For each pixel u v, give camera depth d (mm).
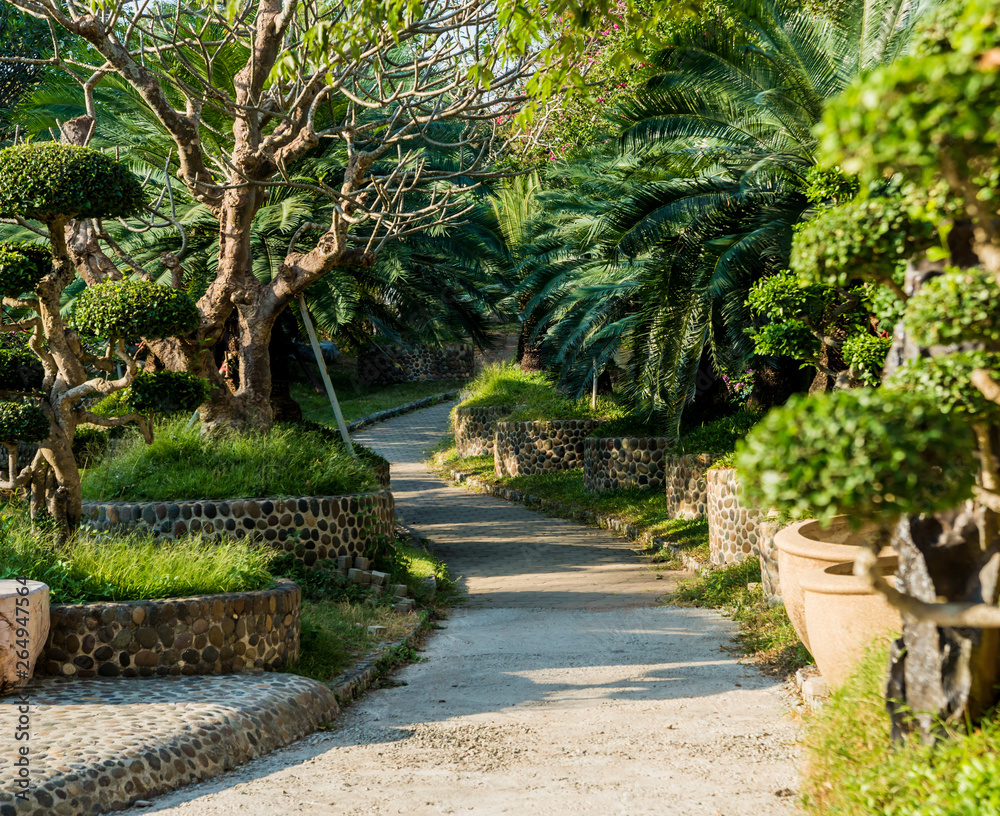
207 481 10586
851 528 2334
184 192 15141
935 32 2643
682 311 11453
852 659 4781
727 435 14727
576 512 17766
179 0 9859
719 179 10969
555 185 17594
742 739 4926
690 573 11914
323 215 14453
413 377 39750
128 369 7980
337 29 6254
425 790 4371
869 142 2033
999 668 3197
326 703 6082
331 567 10305
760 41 10570
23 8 9383
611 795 4133
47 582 6441
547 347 17766
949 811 2779
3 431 7230
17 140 11570
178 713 5180
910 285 3162
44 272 7574
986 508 3047
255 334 12062
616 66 7676
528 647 8078
